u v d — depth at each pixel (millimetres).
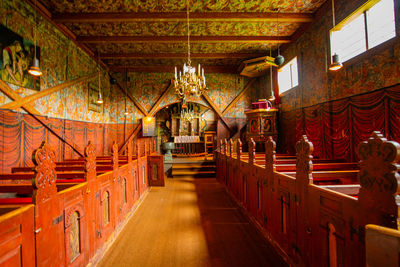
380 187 1200
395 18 3365
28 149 4617
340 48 4797
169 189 6246
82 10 5129
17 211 1357
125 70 9508
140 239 3133
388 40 3479
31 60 4691
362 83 4090
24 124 4516
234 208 4465
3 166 3971
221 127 9914
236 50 7828
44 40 5160
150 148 7199
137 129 9672
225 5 5059
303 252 2109
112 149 3307
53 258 1720
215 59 8734
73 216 2088
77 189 2148
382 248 811
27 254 1431
